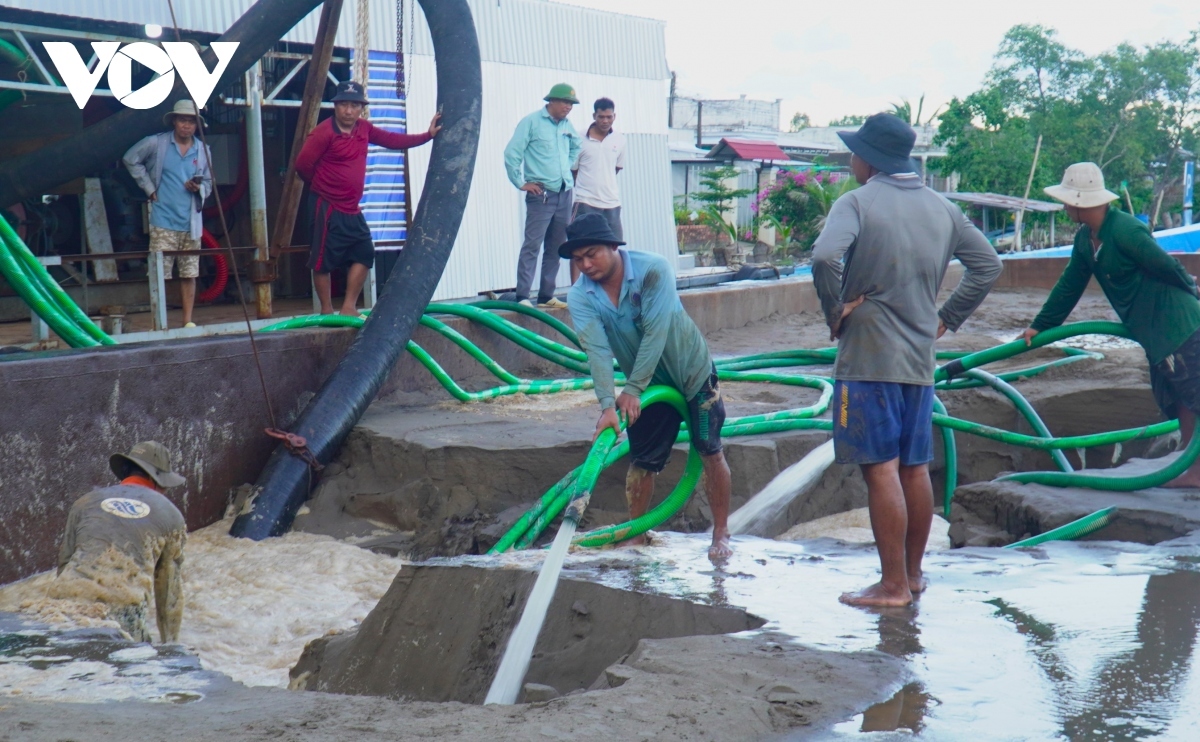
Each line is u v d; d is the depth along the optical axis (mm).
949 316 4625
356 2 12180
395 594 5066
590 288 5293
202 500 8281
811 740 2822
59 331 8023
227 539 7910
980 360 7301
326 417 8617
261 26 10094
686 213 40062
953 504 6984
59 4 9664
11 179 10000
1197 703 3098
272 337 9023
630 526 5691
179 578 5664
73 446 7363
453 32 10617
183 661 3898
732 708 3004
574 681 4352
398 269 9672
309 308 12672
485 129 13688
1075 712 3033
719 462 5750
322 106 11781
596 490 7938
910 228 4191
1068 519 6082
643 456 5914
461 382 10906
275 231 10773
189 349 8180
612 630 4422
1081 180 6395
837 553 5500
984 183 44969
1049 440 7555
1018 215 38156
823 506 8375
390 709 3164
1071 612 4109
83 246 12000
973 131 46406
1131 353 11438
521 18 14188
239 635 6258
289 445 8414
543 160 11625
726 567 5016
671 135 49406
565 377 11906
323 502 8438
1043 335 7004
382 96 12406
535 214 11695
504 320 10297
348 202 9789
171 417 8047
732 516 7707
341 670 5043
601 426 5172
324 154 9648
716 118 56406
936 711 3047
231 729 2969
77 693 3480
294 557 7523
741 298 15859
